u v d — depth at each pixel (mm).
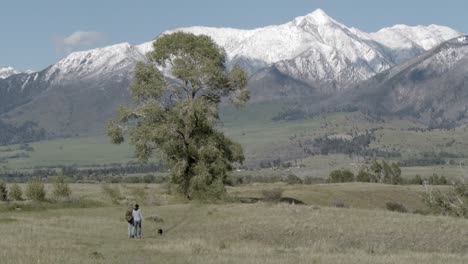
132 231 46000
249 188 122375
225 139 82625
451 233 52000
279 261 33656
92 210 67062
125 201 80000
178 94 82688
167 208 67438
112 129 81625
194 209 65812
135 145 80875
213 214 61438
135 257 34562
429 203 72875
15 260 29609
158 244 42250
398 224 54938
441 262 35000
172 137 78812
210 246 41688
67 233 46188
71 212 65062
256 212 61656
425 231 52500
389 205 101750
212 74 80062
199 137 80125
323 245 44312
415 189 126625
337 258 35750
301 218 57531
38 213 63844
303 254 38031
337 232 51938
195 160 80375
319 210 62594
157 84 81250
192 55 82250
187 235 50562
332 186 130125
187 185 80938
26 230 46281
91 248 38250
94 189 134500
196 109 77125
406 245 48781
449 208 70812
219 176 80000
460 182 71438
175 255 36281
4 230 45594
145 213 62562
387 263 33969
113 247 39562
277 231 52250
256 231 52438
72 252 35219
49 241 40156
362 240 49812
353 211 62188
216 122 80625
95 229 50312
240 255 36781
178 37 81812
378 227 53750
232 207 66375
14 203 71000
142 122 81438
